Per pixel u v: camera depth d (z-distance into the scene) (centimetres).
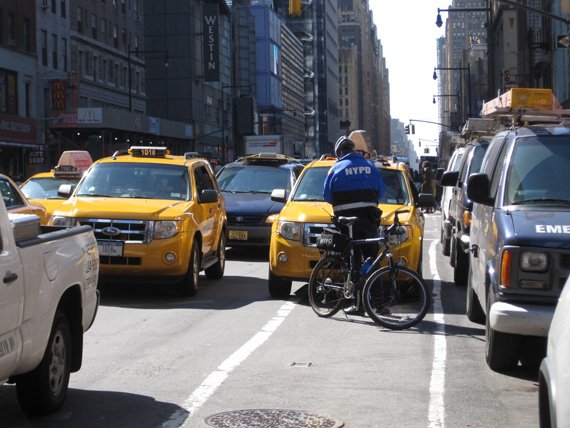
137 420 597
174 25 9294
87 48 6359
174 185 1309
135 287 1336
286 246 1142
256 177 1991
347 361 789
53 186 1831
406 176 1259
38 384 586
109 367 763
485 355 798
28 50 5394
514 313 688
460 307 1138
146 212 1186
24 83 5303
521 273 696
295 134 16612
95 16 6575
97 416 607
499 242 724
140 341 884
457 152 1952
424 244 2183
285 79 15325
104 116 5578
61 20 5872
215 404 640
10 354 518
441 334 928
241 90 12169
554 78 5156
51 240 596
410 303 963
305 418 601
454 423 592
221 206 1483
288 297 1209
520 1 6662
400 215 1145
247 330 948
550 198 766
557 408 369
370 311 960
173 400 652
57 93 5556
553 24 5175
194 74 9431
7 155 5128
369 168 1021
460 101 14175
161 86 9331
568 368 359
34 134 5350
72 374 737
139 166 1341
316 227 1132
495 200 789
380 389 686
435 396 664
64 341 624
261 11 13362
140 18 7631
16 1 5212
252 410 622
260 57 13375
